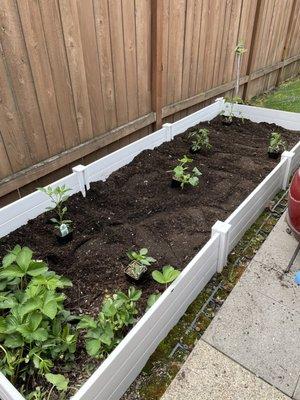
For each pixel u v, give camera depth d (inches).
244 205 82.4
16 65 76.1
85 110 97.9
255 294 73.5
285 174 107.4
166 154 121.9
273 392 56.1
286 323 67.3
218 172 113.0
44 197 87.0
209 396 55.6
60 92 88.7
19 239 80.7
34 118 84.7
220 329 66.3
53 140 92.0
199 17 126.6
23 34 75.0
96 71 96.3
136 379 58.2
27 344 55.9
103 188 100.0
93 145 103.5
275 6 173.6
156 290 68.9
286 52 213.8
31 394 48.6
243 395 55.7
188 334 65.7
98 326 56.0
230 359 61.0
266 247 86.7
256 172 113.0
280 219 96.7
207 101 158.2
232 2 140.9
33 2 74.4
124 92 109.1
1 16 69.6
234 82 168.1
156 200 97.4
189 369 59.5
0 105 76.1
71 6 82.4
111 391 51.4
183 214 91.7
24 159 86.3
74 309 64.7
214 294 74.1
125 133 114.1
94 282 70.7
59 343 55.1
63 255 76.6
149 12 105.2
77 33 86.6
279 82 222.2
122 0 94.6
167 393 56.1
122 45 101.0
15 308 55.5
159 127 130.2
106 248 79.6
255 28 164.9
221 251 75.0
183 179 99.7
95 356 54.9
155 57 112.7
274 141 120.2
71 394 51.4
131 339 51.5
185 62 130.4
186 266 69.2
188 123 139.6
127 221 89.0
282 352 62.1
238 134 142.6
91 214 90.2
